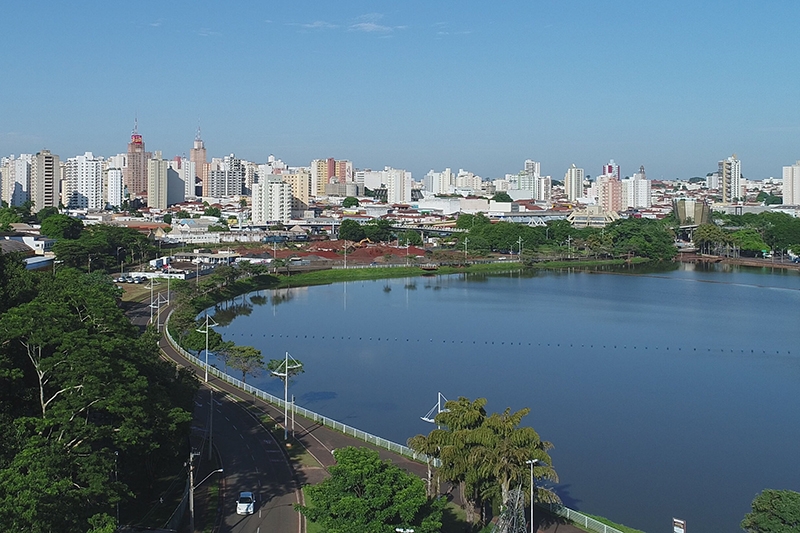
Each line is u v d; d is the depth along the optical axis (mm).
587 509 138000
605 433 178875
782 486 149625
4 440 102938
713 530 130750
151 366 139250
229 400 185125
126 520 117625
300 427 166875
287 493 130500
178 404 141500
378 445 155375
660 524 132625
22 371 113750
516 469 112438
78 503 94688
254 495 129375
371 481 101812
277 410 178625
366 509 97750
